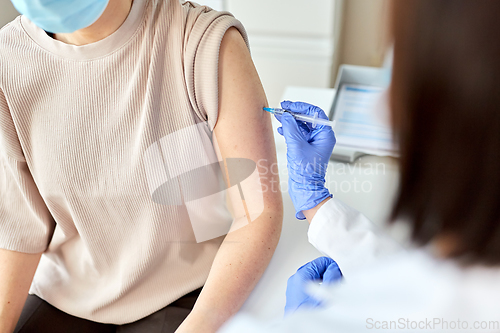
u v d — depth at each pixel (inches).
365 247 28.8
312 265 33.7
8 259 39.4
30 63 33.9
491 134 14.7
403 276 22.2
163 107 33.9
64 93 34.2
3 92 34.3
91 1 28.8
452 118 14.9
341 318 23.8
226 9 96.3
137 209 36.0
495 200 16.2
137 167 34.6
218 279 33.4
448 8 13.7
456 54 14.0
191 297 39.8
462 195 16.5
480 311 20.6
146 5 32.7
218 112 33.8
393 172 18.2
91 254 39.2
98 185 35.7
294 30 94.2
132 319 39.7
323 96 62.3
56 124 34.9
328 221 30.6
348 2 96.3
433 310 21.5
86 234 38.1
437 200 17.1
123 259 38.8
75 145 35.1
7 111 35.2
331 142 36.7
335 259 29.8
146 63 32.7
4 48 34.2
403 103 15.6
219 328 31.3
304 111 38.7
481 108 14.4
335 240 29.9
